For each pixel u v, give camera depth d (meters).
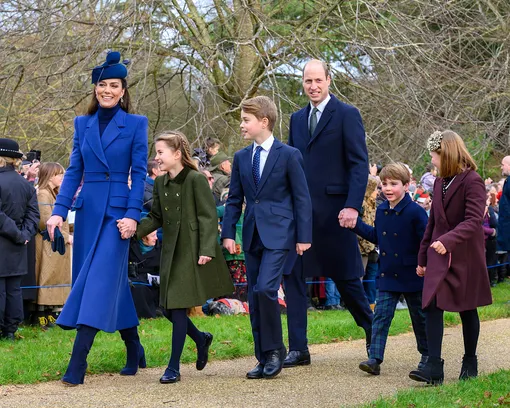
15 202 7.81
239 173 6.33
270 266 5.99
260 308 5.93
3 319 7.73
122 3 13.55
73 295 5.77
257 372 5.97
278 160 6.15
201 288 5.93
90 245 5.91
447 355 7.09
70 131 14.52
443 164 5.87
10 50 13.92
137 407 4.96
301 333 6.52
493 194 14.59
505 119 15.79
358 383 5.79
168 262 5.97
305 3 15.17
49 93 13.74
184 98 16.59
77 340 5.70
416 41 14.24
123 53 14.00
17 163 8.04
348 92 15.17
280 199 6.16
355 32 13.84
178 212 6.04
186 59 13.64
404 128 14.42
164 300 5.90
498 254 14.48
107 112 6.11
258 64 14.65
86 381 5.84
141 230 6.14
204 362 6.18
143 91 13.32
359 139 6.48
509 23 16.17
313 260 6.53
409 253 6.27
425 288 5.71
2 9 13.84
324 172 6.57
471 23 15.65
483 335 8.22
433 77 14.45
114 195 5.97
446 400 4.98
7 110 14.74
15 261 7.72
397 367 6.47
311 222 6.14
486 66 16.06
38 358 6.38
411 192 12.27
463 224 5.69
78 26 14.27
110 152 5.99
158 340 7.39
